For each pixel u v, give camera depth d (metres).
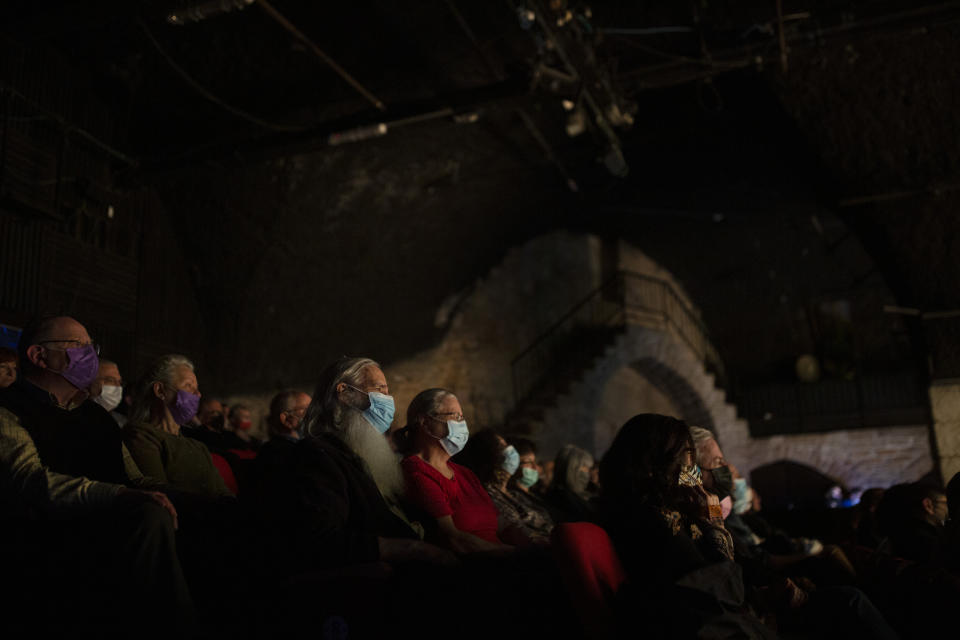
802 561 4.16
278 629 2.50
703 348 17.06
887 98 7.46
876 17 6.51
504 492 4.34
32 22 6.16
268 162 9.07
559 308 15.08
